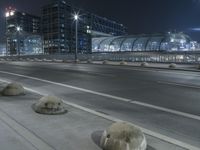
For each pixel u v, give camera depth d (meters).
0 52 134.38
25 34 144.38
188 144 5.61
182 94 12.09
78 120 7.08
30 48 145.50
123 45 70.69
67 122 6.88
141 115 8.29
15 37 138.00
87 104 9.94
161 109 9.11
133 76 20.33
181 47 66.94
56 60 56.00
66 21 161.75
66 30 161.50
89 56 55.19
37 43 152.25
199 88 13.95
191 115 8.30
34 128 6.37
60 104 7.91
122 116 8.16
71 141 5.55
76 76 20.48
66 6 162.50
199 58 37.34
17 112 7.85
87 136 5.85
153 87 14.41
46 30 164.50
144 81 17.17
